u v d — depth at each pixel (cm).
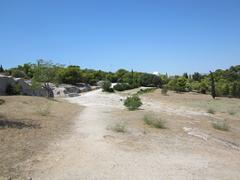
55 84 5419
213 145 1388
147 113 2408
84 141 1200
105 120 1881
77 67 8562
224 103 4881
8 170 777
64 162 897
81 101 4238
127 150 1087
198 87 7362
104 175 798
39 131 1323
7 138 1110
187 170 897
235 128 2270
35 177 754
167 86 7275
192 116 2702
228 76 9319
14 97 2962
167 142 1297
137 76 9869
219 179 838
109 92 6888
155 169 880
